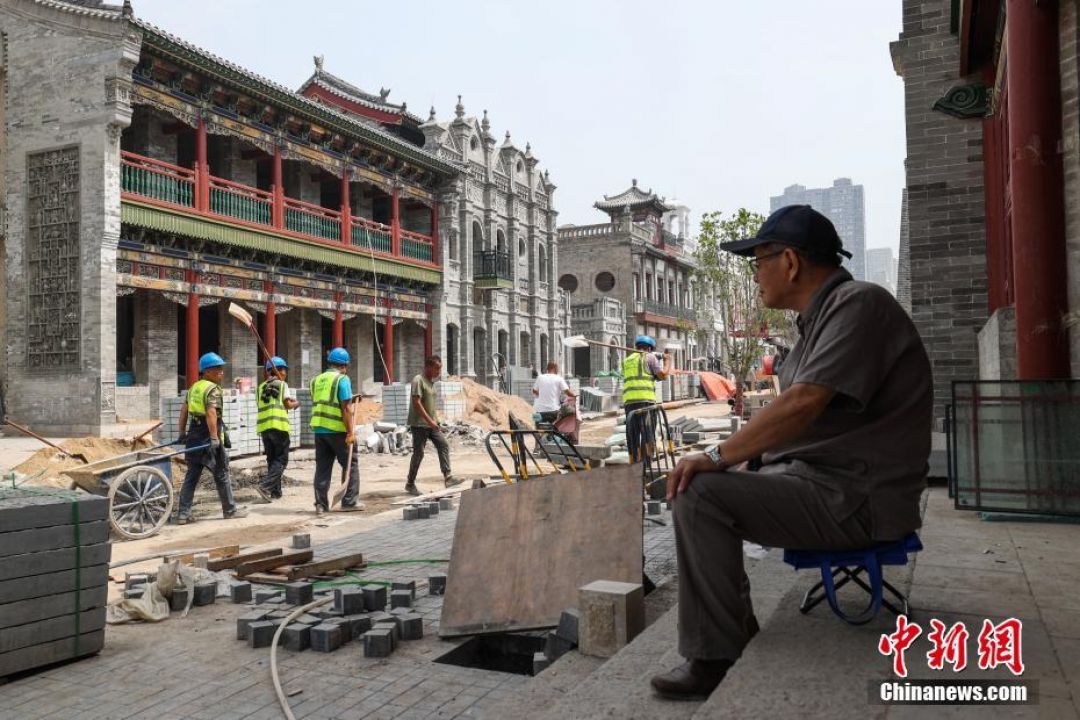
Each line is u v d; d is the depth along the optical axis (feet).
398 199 105.40
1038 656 8.73
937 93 36.88
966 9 29.07
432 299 111.75
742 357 101.71
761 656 8.68
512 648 15.75
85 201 65.46
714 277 102.42
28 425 66.59
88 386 64.59
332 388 34.42
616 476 16.44
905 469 8.52
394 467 54.13
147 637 16.53
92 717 12.54
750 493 8.56
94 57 65.51
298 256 86.48
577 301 184.85
